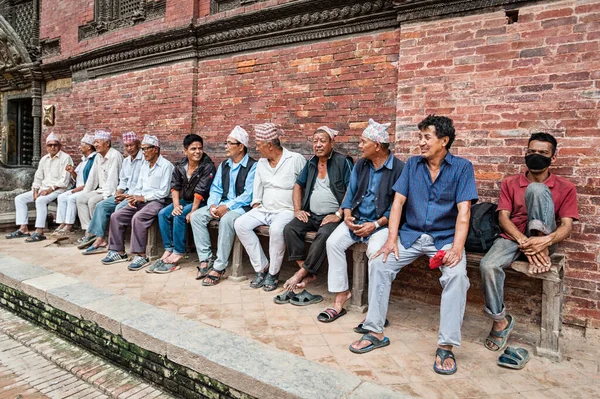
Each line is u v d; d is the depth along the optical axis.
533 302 3.40
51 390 2.95
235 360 2.58
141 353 3.05
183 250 4.72
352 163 4.10
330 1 4.48
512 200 3.20
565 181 3.05
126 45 6.48
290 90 4.96
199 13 5.74
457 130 3.71
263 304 3.67
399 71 4.00
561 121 3.27
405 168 3.25
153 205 4.93
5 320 4.12
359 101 4.45
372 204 3.59
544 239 2.78
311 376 2.41
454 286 2.67
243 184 4.59
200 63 5.83
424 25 3.85
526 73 3.41
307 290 4.05
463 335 3.17
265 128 4.20
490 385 2.44
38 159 8.70
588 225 3.17
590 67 3.16
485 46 3.57
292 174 4.26
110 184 5.78
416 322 3.40
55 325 3.79
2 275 4.32
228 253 4.25
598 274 3.14
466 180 2.98
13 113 9.57
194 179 4.78
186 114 5.89
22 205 6.41
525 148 3.42
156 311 3.35
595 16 3.14
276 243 3.95
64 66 7.88
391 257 3.02
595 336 3.12
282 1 4.88
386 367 2.63
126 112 6.75
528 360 2.74
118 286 4.09
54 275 4.29
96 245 5.39
